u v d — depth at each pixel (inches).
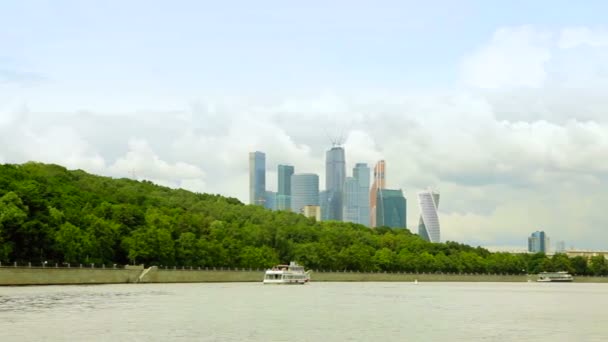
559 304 7623.0
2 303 5693.9
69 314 5034.5
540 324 5172.2
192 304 6186.0
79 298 6387.8
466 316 5708.7
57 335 4033.0
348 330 4534.9
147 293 7485.2
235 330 4416.8
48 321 4616.1
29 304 5659.5
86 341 3848.4
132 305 5890.8
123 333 4178.2
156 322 4726.9
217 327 4542.3
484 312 6181.1
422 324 4992.6
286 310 5861.2
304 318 5206.7
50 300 6058.1
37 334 4052.7
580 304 7657.5
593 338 4377.5
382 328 4690.0
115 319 4817.9
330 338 4153.5
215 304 6274.6
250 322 4857.3
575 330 4788.4
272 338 4106.8
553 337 4402.1
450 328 4776.1
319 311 5836.6
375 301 7391.7
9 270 7839.6
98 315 5034.5
